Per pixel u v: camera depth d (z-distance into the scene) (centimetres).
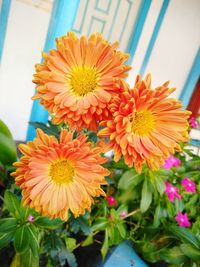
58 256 23
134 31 43
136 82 12
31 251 19
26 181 13
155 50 46
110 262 31
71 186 14
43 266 24
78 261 28
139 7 42
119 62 12
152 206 33
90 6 39
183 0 43
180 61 49
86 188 14
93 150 13
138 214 33
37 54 39
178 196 31
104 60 12
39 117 43
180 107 12
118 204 32
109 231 28
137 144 13
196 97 54
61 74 12
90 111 12
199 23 46
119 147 12
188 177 36
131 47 43
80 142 13
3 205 24
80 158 13
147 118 13
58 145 13
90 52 12
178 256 29
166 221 32
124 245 34
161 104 12
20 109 43
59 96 12
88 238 28
